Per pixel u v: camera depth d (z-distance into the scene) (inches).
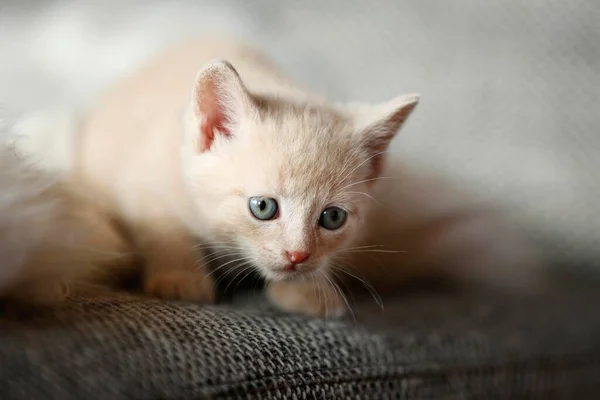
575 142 15.4
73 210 10.6
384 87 15.6
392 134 12.5
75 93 15.0
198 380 9.2
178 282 11.7
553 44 15.7
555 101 15.5
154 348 9.3
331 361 10.4
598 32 15.7
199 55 13.9
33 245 9.4
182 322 9.9
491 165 15.1
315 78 15.6
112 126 13.1
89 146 13.0
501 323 12.6
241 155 11.7
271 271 11.8
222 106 11.9
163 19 16.0
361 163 12.2
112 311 9.8
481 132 15.4
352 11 16.0
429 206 14.7
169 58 14.1
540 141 15.4
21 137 10.4
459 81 15.6
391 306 12.9
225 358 9.6
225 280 12.6
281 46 15.7
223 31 15.4
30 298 9.5
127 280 11.9
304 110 12.2
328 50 15.8
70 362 8.7
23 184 9.7
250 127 11.8
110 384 8.7
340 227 12.1
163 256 12.1
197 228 12.2
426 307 13.0
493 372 11.5
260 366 9.8
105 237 11.1
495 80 15.5
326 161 11.8
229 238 12.0
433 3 15.9
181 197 12.2
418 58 15.7
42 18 16.2
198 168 12.0
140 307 10.1
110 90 14.1
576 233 14.9
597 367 12.2
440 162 15.1
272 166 11.6
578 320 13.0
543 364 11.9
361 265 13.7
